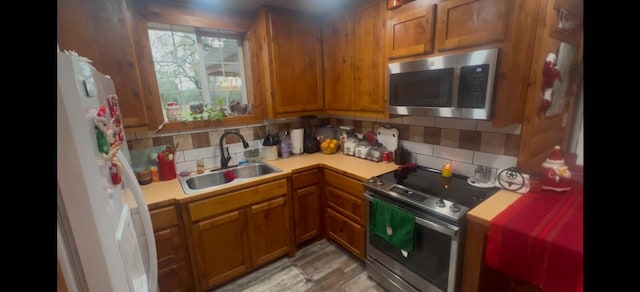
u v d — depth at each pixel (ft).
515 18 3.84
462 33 4.39
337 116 9.08
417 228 4.85
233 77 7.57
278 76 7.27
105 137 2.19
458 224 4.15
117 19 4.91
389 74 5.66
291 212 7.02
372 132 7.88
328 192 7.41
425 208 4.55
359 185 6.23
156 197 5.22
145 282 3.12
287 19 7.16
